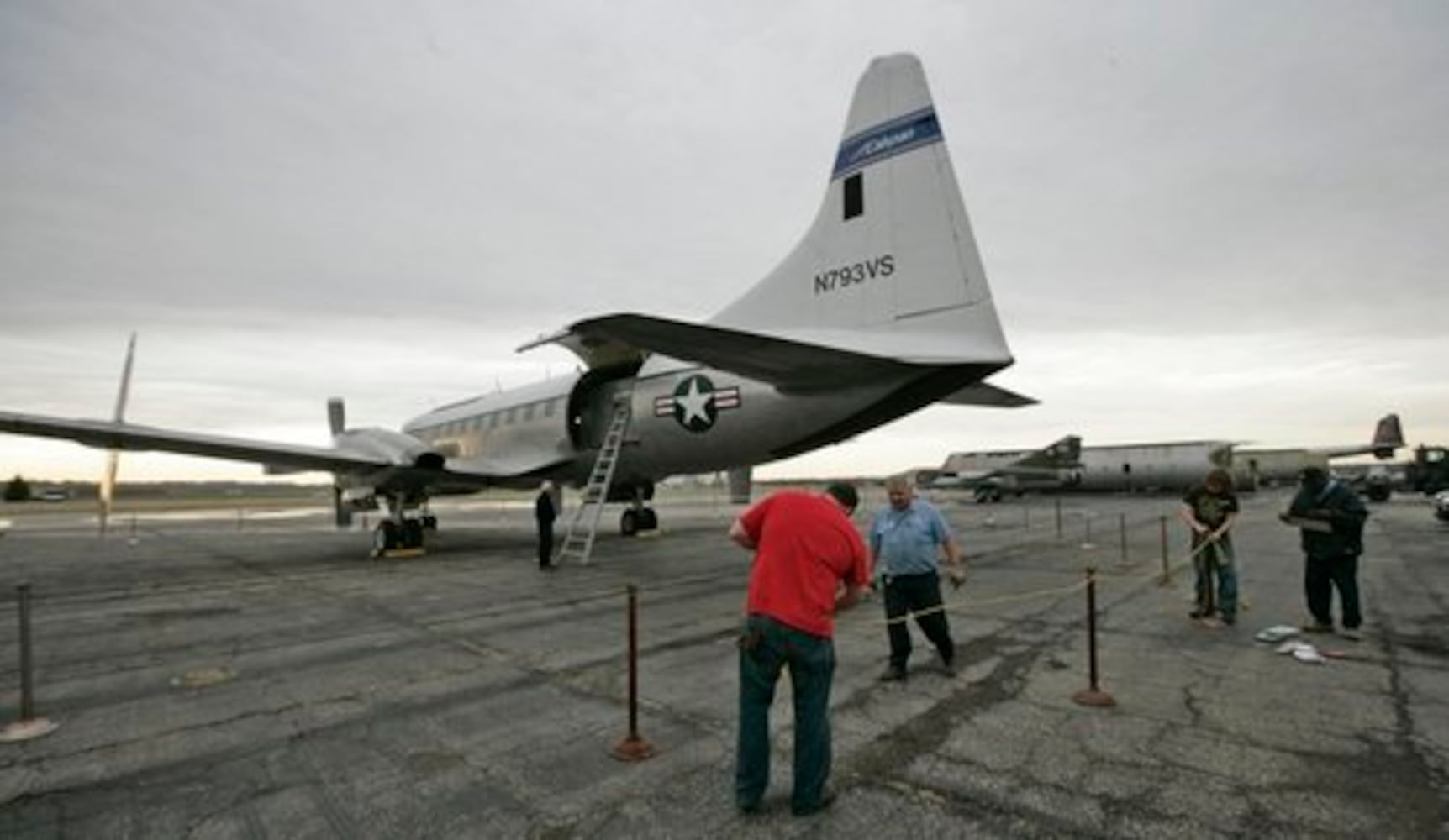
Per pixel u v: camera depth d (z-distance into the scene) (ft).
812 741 11.63
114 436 37.65
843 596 12.57
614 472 43.09
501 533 71.20
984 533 63.62
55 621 28.17
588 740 15.01
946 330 28.40
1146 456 137.80
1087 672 19.60
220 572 43.19
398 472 47.06
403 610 29.60
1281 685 18.33
